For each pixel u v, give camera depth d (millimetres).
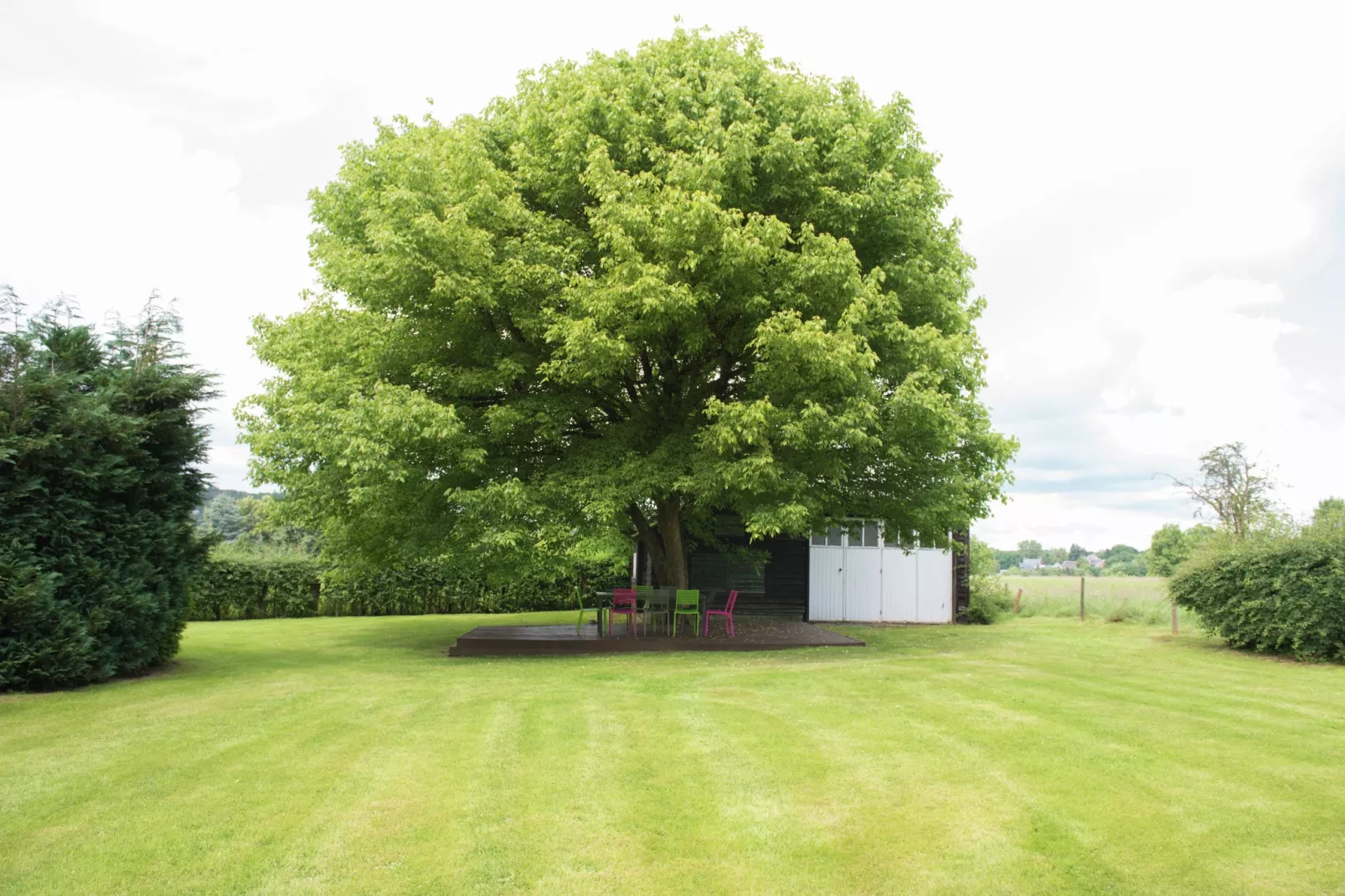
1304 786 5391
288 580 22891
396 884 3926
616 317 11125
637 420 13562
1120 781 5496
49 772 5641
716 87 12453
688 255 10867
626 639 13469
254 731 6859
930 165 13906
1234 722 7258
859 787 5398
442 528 12852
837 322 11812
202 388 10500
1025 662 11398
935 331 11930
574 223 13234
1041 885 3955
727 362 13844
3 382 8898
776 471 11289
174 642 11062
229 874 4008
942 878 4031
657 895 3850
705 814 4902
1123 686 9172
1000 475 13875
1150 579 26938
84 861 4145
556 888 3912
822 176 12430
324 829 4609
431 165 11906
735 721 7242
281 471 13555
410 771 5703
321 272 13984
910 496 13289
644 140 12422
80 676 9180
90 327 10062
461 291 11094
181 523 10508
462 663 11789
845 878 4051
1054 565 61031
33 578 8688
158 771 5680
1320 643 12203
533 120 12922
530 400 12562
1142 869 4125
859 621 21750
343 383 12305
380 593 23312
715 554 21750
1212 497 22766
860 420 11430
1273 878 4016
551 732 6836
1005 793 5273
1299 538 13047
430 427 11031
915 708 7770
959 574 21828
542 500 12352
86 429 9266
